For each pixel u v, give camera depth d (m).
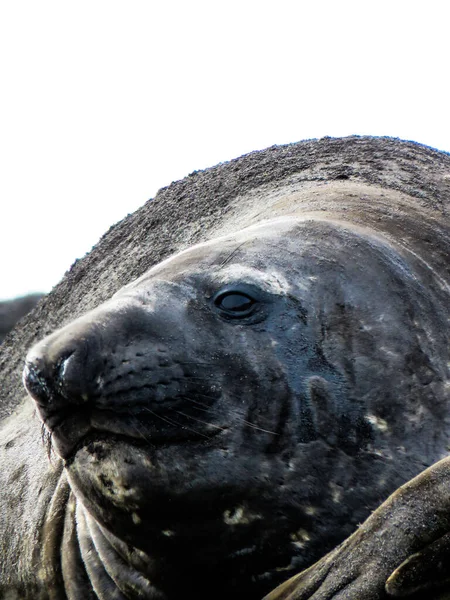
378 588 15.09
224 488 17.30
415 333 18.55
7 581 24.08
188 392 17.30
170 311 17.97
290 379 17.66
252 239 19.77
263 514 17.44
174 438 17.16
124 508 17.59
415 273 19.89
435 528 15.10
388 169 28.66
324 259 19.08
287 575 17.72
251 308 18.20
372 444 17.52
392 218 22.55
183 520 17.50
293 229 20.08
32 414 29.20
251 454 17.31
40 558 22.64
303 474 17.36
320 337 18.09
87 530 21.06
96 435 17.27
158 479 17.14
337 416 17.55
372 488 17.33
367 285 18.86
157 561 18.33
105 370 17.00
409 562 14.95
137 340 17.39
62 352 16.94
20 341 36.47
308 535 17.44
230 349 17.72
